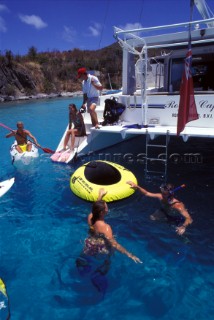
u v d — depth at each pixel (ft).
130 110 25.30
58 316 10.59
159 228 16.05
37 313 10.72
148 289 11.80
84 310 10.83
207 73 26.63
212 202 19.03
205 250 14.25
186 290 11.77
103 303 11.12
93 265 12.85
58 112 63.26
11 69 98.43
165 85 29.04
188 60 17.34
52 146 35.19
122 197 18.29
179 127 18.34
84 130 27.61
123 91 27.12
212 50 25.75
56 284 12.03
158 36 23.39
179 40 23.36
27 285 12.05
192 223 16.58
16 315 10.64
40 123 50.34
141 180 22.82
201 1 23.80
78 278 12.31
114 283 12.06
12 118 55.57
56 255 13.92
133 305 11.02
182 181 22.57
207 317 10.50
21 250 14.35
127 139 34.78
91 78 26.32
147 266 13.12
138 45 24.49
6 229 16.14
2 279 12.37
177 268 13.03
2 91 92.22
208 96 21.94
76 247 14.52
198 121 22.65
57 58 129.29
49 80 114.21
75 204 18.80
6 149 32.89
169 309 10.85
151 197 19.49
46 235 15.55
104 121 25.44
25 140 28.63
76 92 116.06
